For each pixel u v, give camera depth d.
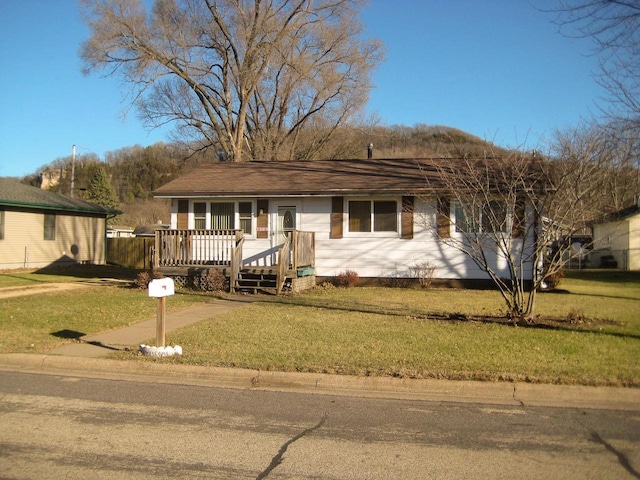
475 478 4.38
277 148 35.62
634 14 8.39
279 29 30.95
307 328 10.26
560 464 4.65
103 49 27.62
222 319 11.41
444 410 6.16
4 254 25.41
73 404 6.36
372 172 19.89
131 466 4.61
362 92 34.69
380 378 7.04
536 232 11.73
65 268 27.59
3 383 7.28
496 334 9.48
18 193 27.20
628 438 5.25
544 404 6.38
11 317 11.57
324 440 5.23
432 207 17.86
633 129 9.98
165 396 6.70
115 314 12.06
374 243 18.39
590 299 14.62
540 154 16.91
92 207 31.31
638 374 6.97
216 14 29.83
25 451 4.93
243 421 5.79
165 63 29.27
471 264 17.59
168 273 17.41
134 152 77.81
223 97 32.75
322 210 18.80
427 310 12.49
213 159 37.84
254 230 19.23
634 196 33.16
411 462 4.70
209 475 4.43
